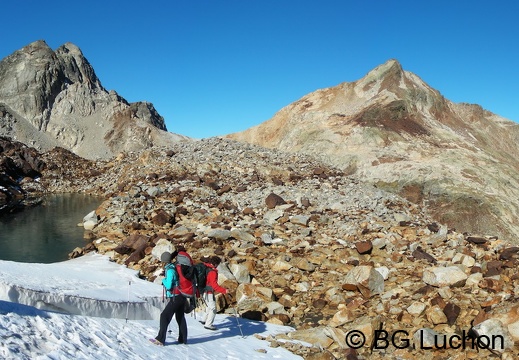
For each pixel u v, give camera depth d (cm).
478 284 1030
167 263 664
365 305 989
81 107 11481
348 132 7394
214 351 654
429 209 4978
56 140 10506
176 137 11694
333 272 1198
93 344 514
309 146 7362
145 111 14188
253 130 9994
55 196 2922
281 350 725
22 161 3359
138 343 588
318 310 995
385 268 1149
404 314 909
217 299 952
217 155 2934
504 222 4656
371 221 1694
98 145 10512
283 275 1171
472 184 5288
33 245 1546
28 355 416
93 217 1859
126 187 2548
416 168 5641
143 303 785
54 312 581
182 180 2459
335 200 2047
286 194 2147
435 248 1402
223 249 1366
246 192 2231
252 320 905
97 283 905
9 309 505
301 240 1466
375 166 5962
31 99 11031
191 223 1730
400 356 762
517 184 5766
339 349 770
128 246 1366
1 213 2197
